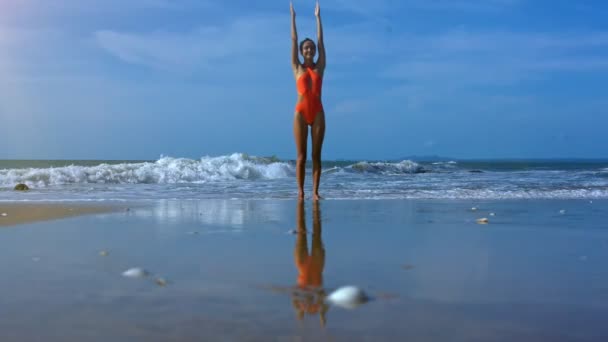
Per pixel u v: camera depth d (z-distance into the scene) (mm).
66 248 3248
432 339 1562
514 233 4109
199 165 16531
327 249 3248
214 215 5395
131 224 4582
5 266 2650
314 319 1736
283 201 7453
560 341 1571
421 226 4520
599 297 2105
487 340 1568
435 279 2398
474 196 8500
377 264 2756
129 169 13859
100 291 2113
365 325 1683
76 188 10828
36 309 1846
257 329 1627
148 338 1541
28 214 5457
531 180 14078
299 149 7578
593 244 3557
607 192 9336
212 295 2053
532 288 2246
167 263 2748
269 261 2816
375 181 13719
